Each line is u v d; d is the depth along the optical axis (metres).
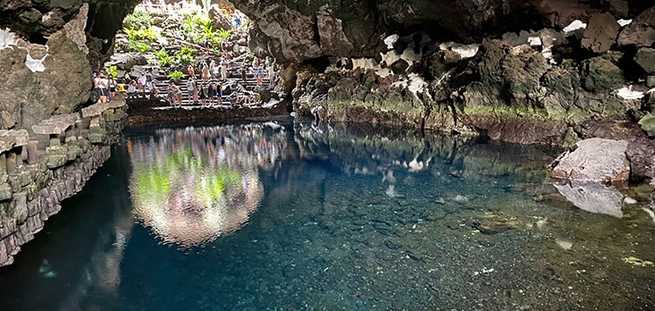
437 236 6.62
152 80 20.98
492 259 5.86
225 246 6.58
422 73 15.83
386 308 4.89
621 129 9.92
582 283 5.21
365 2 15.80
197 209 8.13
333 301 5.07
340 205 8.13
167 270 5.90
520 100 12.05
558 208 7.48
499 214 7.32
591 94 10.89
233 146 13.61
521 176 9.37
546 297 4.97
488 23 13.29
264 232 7.04
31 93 7.21
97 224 7.31
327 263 5.95
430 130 14.66
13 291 5.32
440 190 8.70
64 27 9.09
